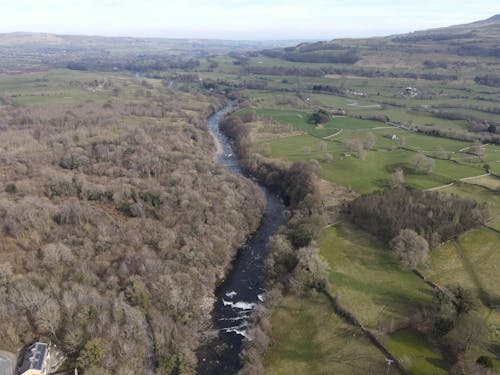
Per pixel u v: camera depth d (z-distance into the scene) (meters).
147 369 70.12
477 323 71.56
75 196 121.88
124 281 85.25
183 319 83.00
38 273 83.81
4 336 69.50
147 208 115.44
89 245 94.94
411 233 99.19
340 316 82.94
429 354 71.25
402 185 135.50
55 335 71.44
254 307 91.81
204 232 108.44
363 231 115.31
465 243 104.69
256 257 113.19
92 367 64.88
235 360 76.38
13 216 99.50
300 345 77.81
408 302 85.62
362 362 71.12
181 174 137.62
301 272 92.88
